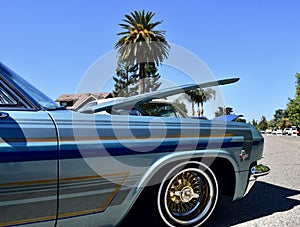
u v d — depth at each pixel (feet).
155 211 7.45
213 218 9.32
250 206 10.75
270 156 29.01
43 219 5.68
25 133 5.52
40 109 6.11
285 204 11.05
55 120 5.96
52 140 5.74
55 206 5.79
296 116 140.67
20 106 5.97
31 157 5.47
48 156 5.65
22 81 6.40
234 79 9.87
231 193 8.75
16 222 5.39
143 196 7.50
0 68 6.17
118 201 6.59
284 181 15.34
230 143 8.43
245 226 8.73
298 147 44.14
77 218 6.08
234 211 10.14
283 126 230.89
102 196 6.37
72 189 5.95
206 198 8.41
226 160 8.44
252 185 9.25
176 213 7.91
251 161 9.07
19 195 5.37
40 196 5.59
